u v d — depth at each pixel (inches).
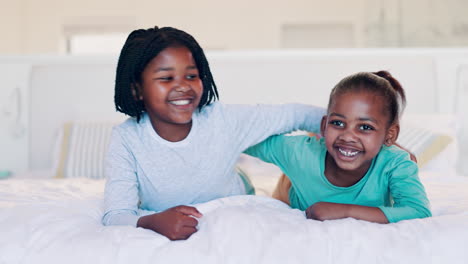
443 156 70.6
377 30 175.3
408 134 74.0
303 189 44.3
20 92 93.7
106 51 201.0
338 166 40.3
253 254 27.5
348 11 186.2
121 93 40.8
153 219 32.5
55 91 94.6
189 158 41.4
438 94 93.4
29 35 189.3
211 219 31.7
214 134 42.8
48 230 31.1
